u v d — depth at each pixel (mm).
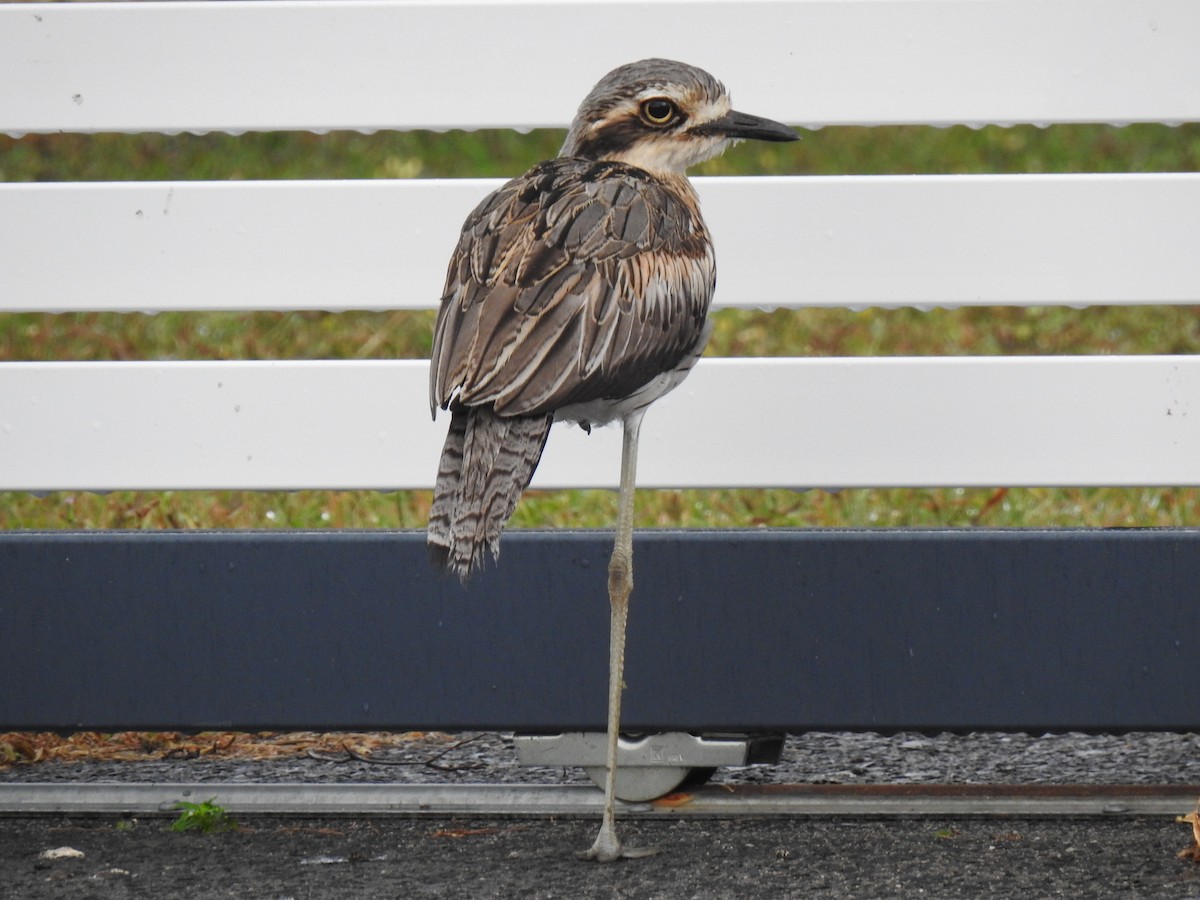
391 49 9883
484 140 25641
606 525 13898
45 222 9992
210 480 10031
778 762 10789
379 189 9938
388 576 9750
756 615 9703
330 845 9344
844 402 9914
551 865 8977
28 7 9875
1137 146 25734
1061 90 9734
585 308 8523
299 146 25422
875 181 9828
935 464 9906
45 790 9945
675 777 9812
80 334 18625
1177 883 8555
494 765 10930
